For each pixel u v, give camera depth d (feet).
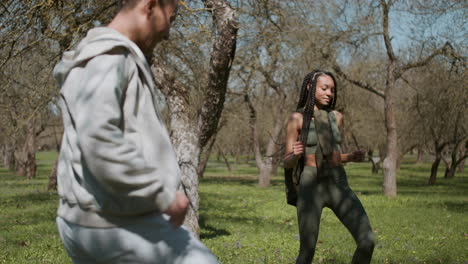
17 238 25.57
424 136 84.79
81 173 5.34
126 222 5.36
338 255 21.39
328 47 57.77
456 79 61.67
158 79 22.84
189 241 5.62
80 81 5.22
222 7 20.13
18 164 114.52
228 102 79.77
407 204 50.29
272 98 97.25
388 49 57.98
